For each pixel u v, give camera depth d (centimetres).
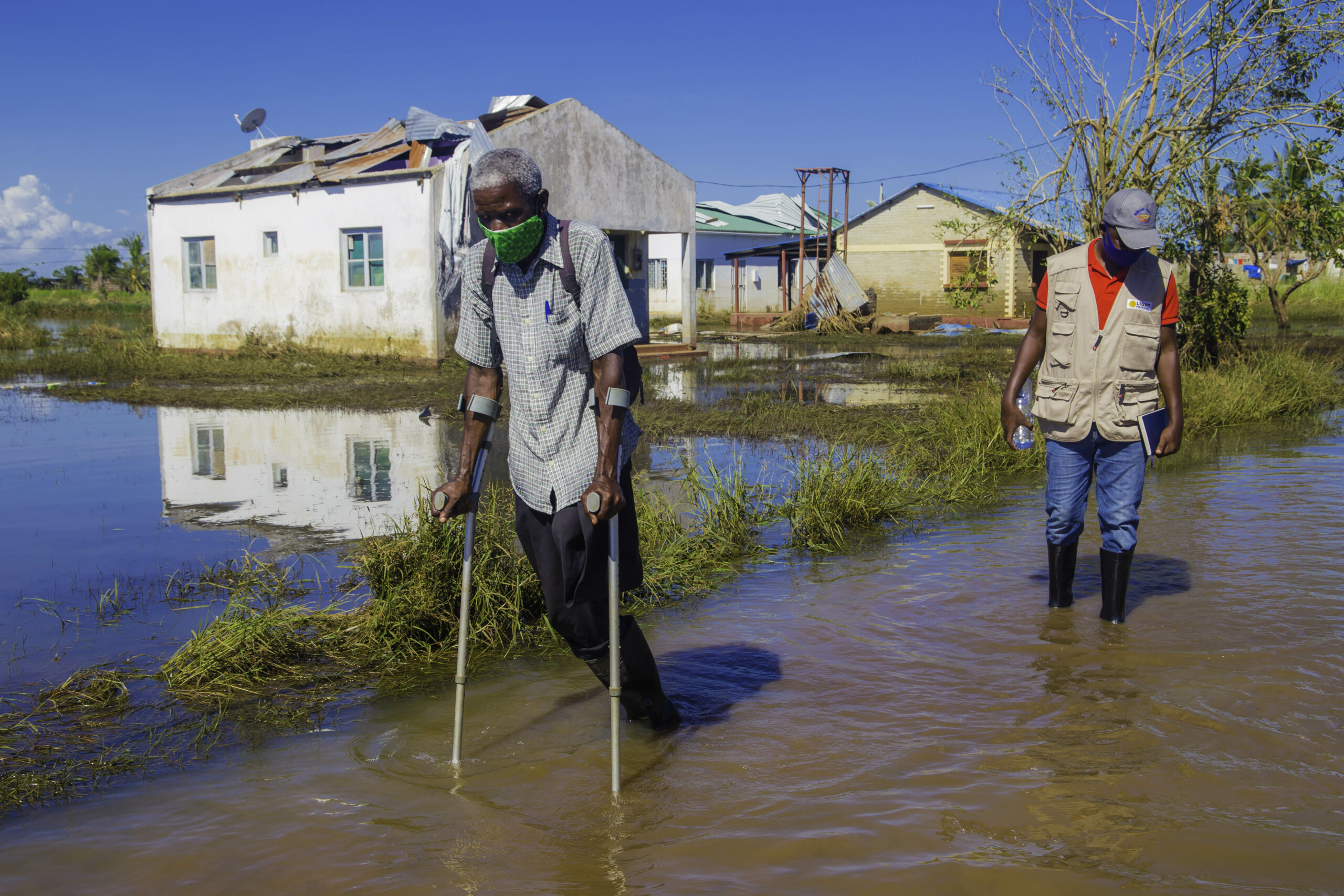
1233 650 370
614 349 292
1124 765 281
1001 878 226
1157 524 567
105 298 5156
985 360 1945
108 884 234
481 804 271
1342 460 775
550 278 292
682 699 346
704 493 625
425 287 1825
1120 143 1273
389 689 367
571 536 294
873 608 441
